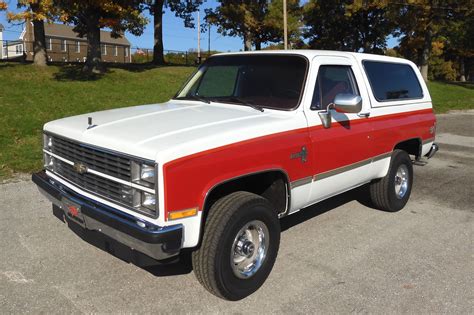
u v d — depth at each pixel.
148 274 4.07
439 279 4.11
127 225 3.21
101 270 4.12
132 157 3.22
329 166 4.47
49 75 17.83
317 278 4.08
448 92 27.34
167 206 3.12
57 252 4.46
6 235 4.83
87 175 3.67
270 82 4.51
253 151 3.61
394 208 5.91
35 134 9.82
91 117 4.17
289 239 4.97
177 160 3.13
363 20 39.09
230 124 3.73
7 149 8.48
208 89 4.96
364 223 5.53
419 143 6.20
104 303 3.59
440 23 30.42
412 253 4.67
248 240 3.69
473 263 4.46
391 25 36.25
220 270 3.44
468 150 10.77
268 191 4.14
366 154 5.04
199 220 3.30
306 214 5.84
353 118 4.80
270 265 3.89
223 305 3.61
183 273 4.10
